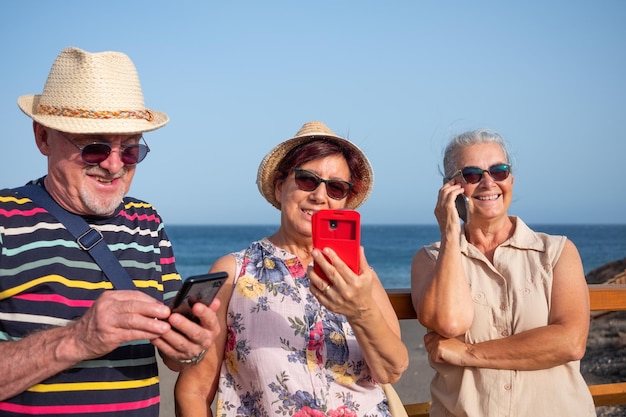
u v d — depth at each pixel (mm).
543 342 3055
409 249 80375
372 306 2422
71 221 2463
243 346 2709
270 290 2758
